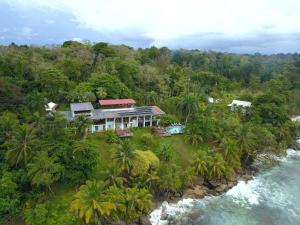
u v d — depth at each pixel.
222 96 125.94
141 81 111.62
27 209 48.19
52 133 59.62
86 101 86.19
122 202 50.84
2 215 47.38
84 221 47.53
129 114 80.94
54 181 54.59
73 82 97.62
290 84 161.12
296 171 77.56
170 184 57.81
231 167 71.25
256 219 55.44
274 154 83.44
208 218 55.25
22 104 72.00
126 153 58.84
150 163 61.16
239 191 66.06
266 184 69.94
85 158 54.06
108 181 54.06
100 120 79.50
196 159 66.62
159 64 146.62
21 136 54.66
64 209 50.78
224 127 81.50
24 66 95.25
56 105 85.12
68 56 118.00
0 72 88.25
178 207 58.06
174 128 84.19
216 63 198.25
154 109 88.25
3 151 55.34
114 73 105.31
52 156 53.84
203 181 66.69
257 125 86.38
